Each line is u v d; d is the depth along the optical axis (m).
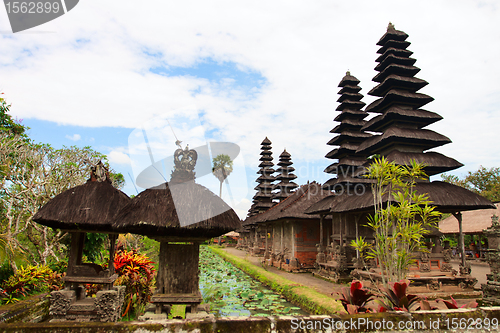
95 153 12.02
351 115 14.20
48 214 4.70
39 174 10.12
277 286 10.63
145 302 6.55
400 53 11.70
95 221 4.76
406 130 10.30
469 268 9.23
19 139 10.32
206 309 4.49
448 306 4.59
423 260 9.06
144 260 7.16
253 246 29.80
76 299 5.11
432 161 9.61
